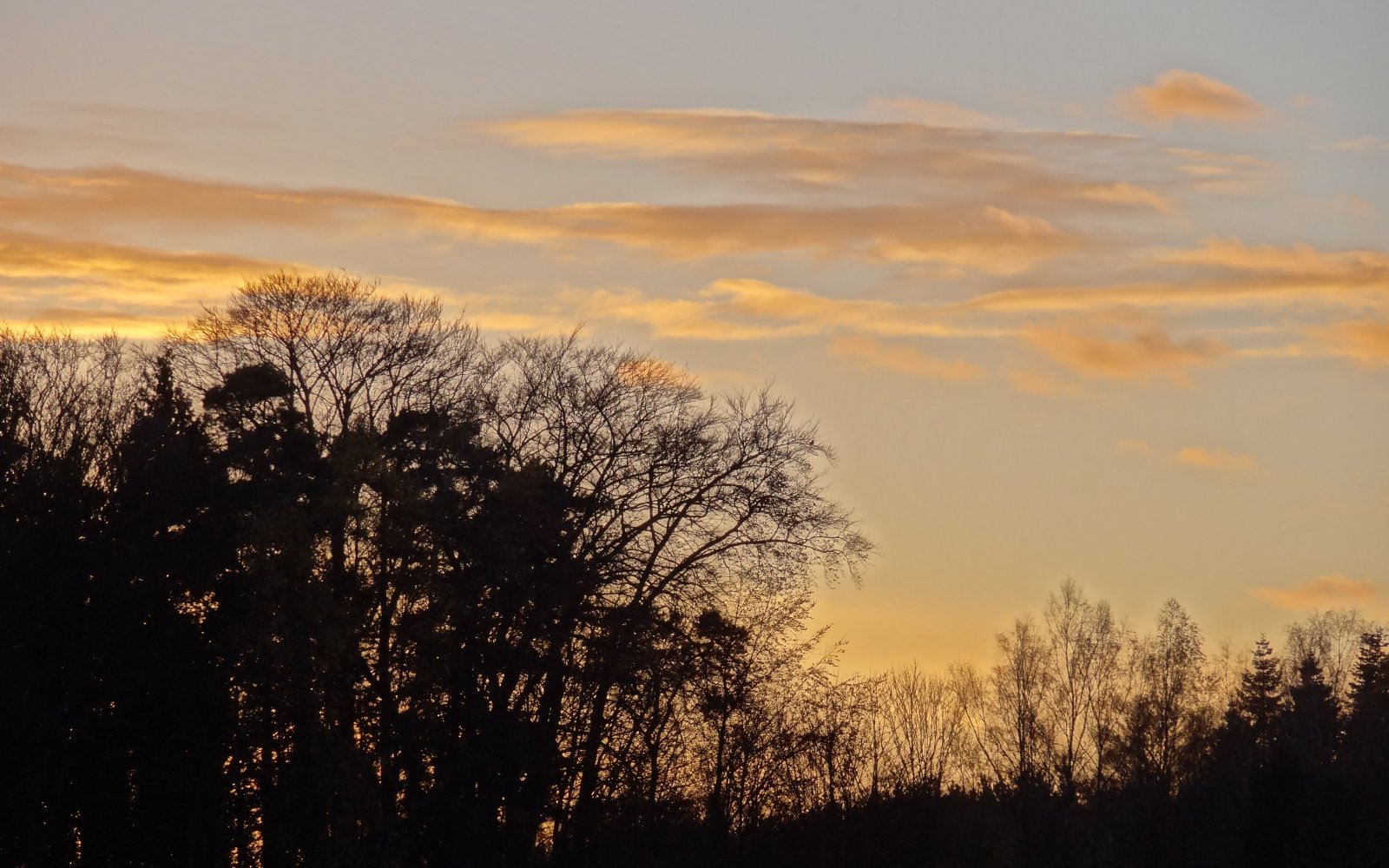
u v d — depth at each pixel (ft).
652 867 182.19
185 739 167.53
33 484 168.14
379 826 167.12
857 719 202.49
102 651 165.27
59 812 162.71
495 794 177.47
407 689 176.45
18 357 193.57
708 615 185.47
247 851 174.50
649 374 199.82
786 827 193.36
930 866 220.23
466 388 199.93
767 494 190.70
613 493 191.21
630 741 183.32
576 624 180.45
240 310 198.29
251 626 166.50
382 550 174.19
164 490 175.94
